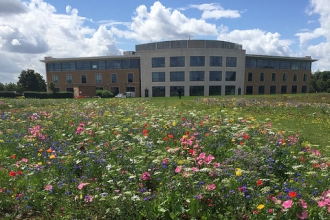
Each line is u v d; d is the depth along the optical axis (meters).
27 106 16.47
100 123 7.91
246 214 2.83
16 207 3.38
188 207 3.07
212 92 52.81
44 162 4.73
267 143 5.46
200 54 51.47
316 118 12.10
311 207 2.83
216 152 5.04
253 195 3.07
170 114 9.98
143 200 3.11
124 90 56.09
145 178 3.62
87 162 4.50
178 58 51.94
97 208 3.21
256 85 57.69
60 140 6.10
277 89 60.41
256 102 18.06
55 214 3.23
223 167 3.89
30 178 3.99
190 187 3.30
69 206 3.22
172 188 3.27
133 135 6.17
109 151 5.12
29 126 7.97
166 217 2.94
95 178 3.95
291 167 4.07
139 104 15.52
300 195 2.90
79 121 8.64
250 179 3.46
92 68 57.28
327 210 2.75
